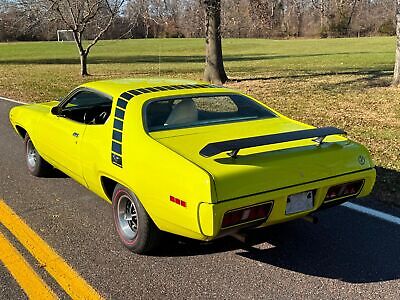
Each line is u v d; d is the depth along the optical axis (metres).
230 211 3.14
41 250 4.00
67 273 3.62
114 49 47.97
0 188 5.65
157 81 4.79
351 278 3.57
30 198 5.30
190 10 18.98
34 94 15.21
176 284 3.49
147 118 3.90
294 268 3.73
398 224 4.59
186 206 3.21
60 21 21.03
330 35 63.78
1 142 8.09
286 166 3.42
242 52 41.16
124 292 3.37
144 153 3.61
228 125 4.10
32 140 5.70
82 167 4.49
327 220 4.71
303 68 22.75
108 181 4.23
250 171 3.27
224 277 3.59
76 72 23.30
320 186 3.52
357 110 10.92
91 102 4.64
